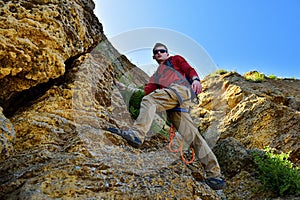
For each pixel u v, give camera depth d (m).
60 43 3.94
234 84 10.79
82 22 4.84
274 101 10.23
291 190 4.70
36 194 2.45
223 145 6.02
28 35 3.65
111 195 2.69
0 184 2.62
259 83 11.41
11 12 3.66
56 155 3.03
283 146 7.61
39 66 3.64
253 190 4.87
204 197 3.41
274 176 4.82
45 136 3.35
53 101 3.89
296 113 8.31
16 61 3.42
